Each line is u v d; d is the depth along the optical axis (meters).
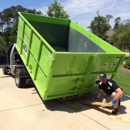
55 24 8.09
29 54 6.35
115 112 5.38
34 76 5.96
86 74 5.65
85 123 4.79
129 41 31.72
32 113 5.20
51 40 8.20
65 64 5.02
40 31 7.87
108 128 4.61
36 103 5.89
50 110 5.45
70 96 6.16
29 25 6.21
